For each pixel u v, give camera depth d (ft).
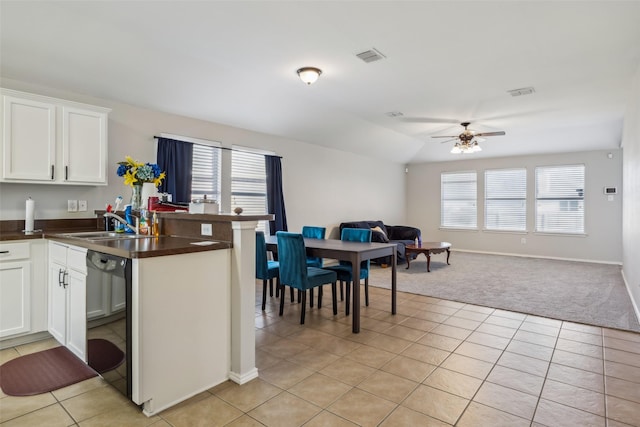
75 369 8.17
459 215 29.78
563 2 8.38
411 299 14.56
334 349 9.45
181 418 6.32
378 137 23.62
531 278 18.61
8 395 7.06
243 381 7.60
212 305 7.40
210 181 16.47
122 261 6.49
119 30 10.03
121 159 13.34
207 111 15.46
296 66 12.46
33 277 9.50
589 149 24.06
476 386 7.52
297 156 20.90
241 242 7.56
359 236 14.19
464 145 20.31
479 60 11.78
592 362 8.69
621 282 17.72
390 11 8.87
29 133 10.19
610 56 11.38
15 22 9.35
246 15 9.15
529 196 26.53
